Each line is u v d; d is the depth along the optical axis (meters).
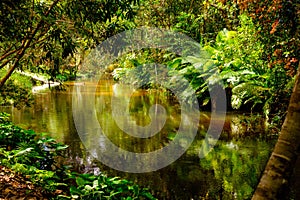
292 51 5.51
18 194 3.22
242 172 4.71
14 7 2.96
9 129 5.25
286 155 1.65
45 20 3.40
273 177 1.66
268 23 5.62
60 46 4.47
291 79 6.51
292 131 1.65
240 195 3.99
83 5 3.67
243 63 8.84
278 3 5.18
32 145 4.59
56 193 3.63
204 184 4.33
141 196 3.59
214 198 3.91
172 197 3.97
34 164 4.25
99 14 3.85
